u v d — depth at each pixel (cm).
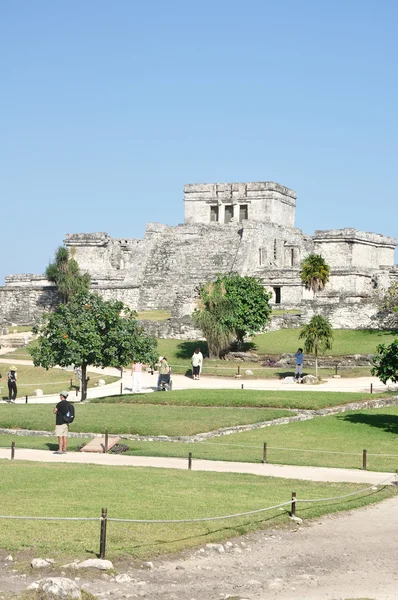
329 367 6231
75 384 5831
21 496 2255
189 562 1834
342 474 2959
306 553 1953
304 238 11669
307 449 3481
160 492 2395
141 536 1953
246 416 4097
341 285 9150
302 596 1655
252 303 6825
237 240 10569
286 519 2220
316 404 4425
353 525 2228
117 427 3831
